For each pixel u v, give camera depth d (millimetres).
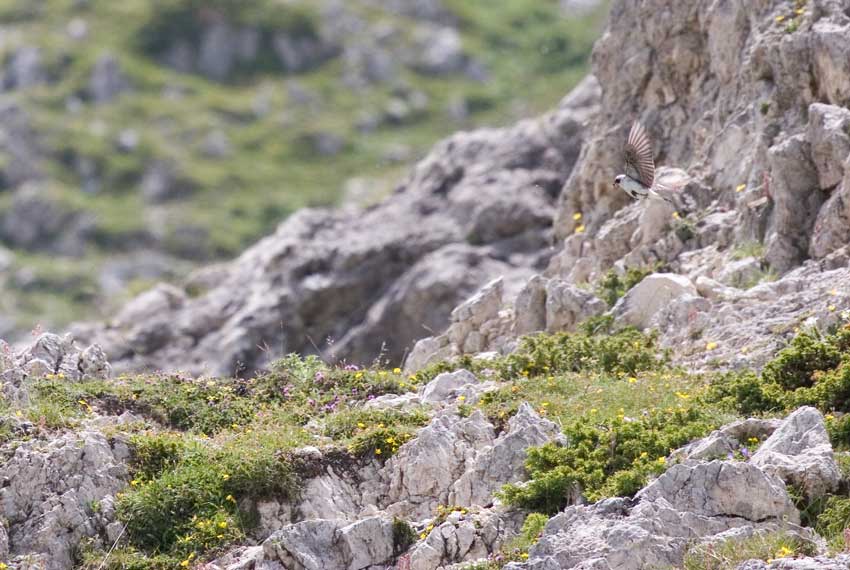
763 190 84500
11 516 57688
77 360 71250
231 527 57938
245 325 134375
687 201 90562
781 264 80312
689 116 98562
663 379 69312
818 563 45938
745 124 90125
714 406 62688
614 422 59719
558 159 139500
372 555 54406
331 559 54250
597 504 52375
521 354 75125
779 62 87125
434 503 59531
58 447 59875
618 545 48781
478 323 88000
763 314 74438
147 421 67000
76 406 66062
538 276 86250
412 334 128750
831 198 79062
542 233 132750
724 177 90125
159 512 58281
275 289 137125
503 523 55094
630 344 75125
